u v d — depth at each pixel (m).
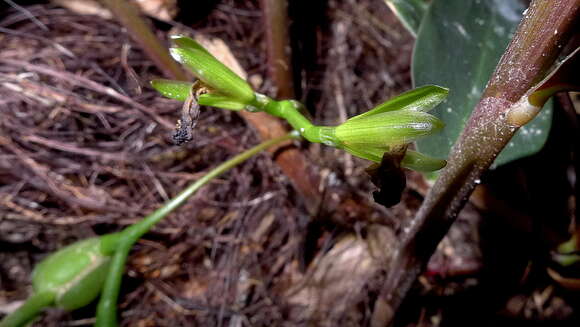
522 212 0.17
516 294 0.19
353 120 0.09
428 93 0.09
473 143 0.09
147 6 0.21
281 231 0.20
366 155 0.09
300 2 0.22
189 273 0.20
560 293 0.18
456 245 0.20
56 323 0.19
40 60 0.21
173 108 0.21
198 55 0.09
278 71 0.19
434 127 0.08
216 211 0.20
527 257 0.18
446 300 0.19
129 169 0.20
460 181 0.10
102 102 0.20
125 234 0.14
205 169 0.21
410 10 0.16
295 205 0.20
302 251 0.20
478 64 0.13
